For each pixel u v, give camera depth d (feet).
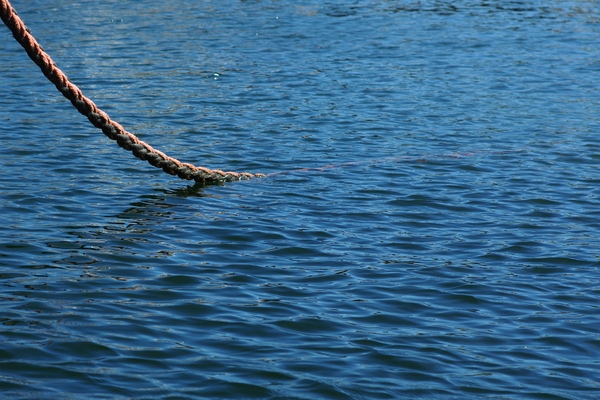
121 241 45.55
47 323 35.19
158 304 37.78
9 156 61.82
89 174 58.29
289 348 34.06
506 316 37.93
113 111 77.15
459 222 50.70
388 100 83.25
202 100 82.02
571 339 35.91
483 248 46.32
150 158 53.72
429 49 108.27
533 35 118.32
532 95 85.92
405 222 50.44
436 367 32.99
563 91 87.76
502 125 74.69
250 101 82.17
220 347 33.94
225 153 65.21
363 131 72.28
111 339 34.12
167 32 116.78
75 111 76.43
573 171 61.77
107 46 106.32
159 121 74.28
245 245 45.80
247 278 41.24
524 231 49.21
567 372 33.12
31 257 42.63
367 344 34.68
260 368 32.24
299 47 108.78
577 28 123.75
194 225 48.60
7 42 108.78
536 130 73.15
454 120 76.23
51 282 39.55
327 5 142.10
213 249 44.98
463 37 116.26
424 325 36.78
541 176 60.39
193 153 64.95
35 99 80.33
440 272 42.73
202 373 31.73
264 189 56.39
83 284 39.52
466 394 31.07
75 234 46.34
